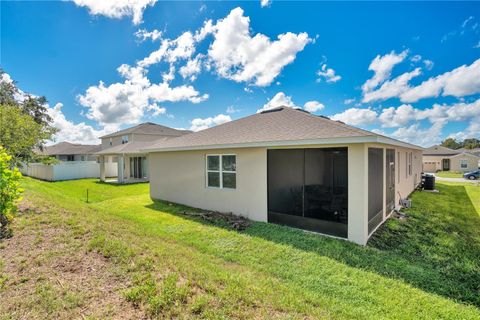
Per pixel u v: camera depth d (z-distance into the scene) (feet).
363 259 16.24
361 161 19.54
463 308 11.26
